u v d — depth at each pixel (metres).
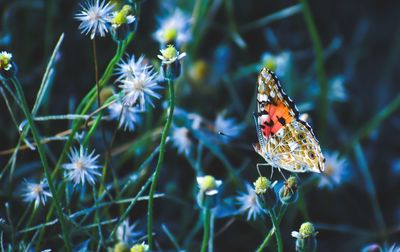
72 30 0.64
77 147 0.54
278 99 0.48
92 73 0.64
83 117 0.49
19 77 0.61
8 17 0.61
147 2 0.64
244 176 0.60
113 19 0.48
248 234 0.59
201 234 0.58
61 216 0.47
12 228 0.49
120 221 0.49
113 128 0.60
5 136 0.58
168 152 0.60
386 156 0.66
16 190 0.56
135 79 0.48
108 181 0.56
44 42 0.63
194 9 0.62
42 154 0.46
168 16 0.62
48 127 0.58
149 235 0.47
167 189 0.58
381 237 0.59
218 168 0.60
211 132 0.58
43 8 0.63
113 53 0.64
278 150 0.49
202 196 0.46
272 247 0.54
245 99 0.65
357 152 0.61
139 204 0.58
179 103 0.61
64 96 0.63
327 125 0.65
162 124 0.56
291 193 0.46
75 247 0.50
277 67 0.63
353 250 0.60
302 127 0.48
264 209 0.46
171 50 0.46
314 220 0.62
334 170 0.55
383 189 0.64
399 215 0.63
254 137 0.60
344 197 0.62
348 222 0.62
